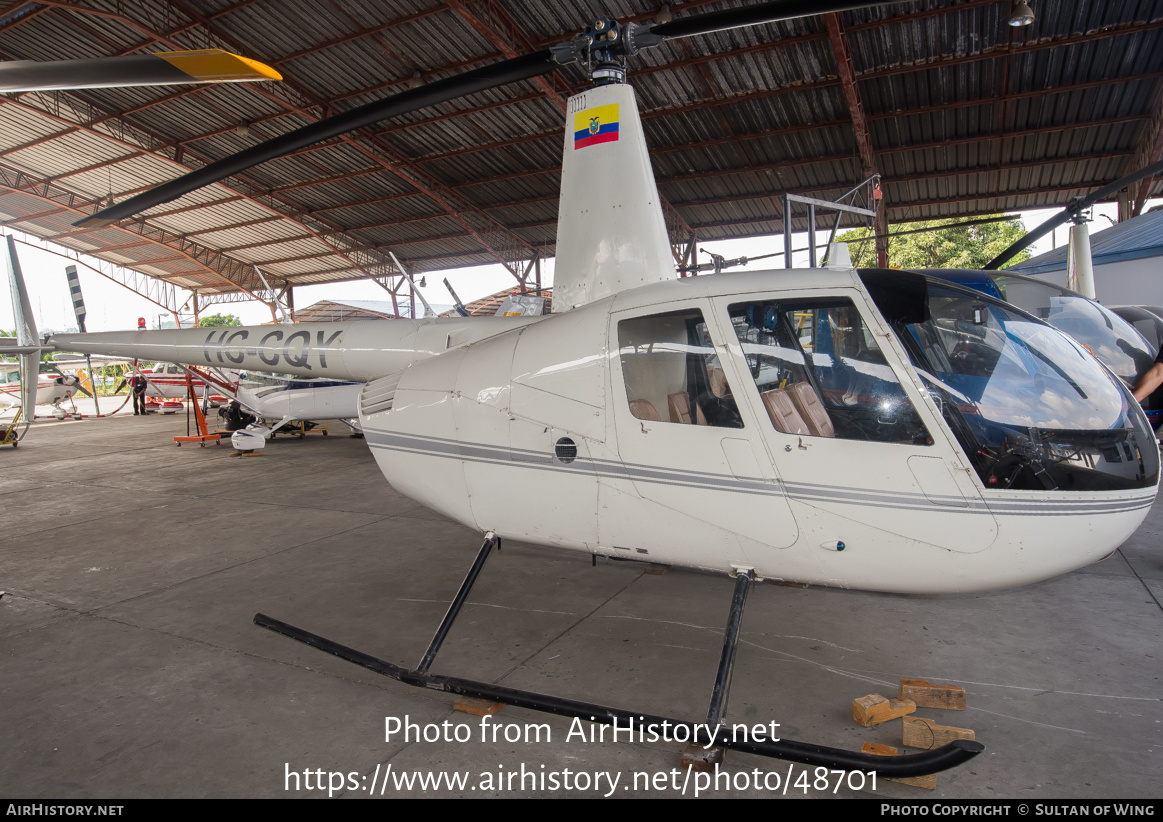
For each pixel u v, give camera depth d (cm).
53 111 1600
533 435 285
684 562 271
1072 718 244
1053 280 1030
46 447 1167
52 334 682
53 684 292
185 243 2375
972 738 220
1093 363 254
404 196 1905
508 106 1437
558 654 309
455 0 1078
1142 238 968
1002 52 1108
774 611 353
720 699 229
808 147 1454
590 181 301
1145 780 208
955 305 246
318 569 450
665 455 256
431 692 280
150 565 470
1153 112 1227
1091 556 233
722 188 1658
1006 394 232
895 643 311
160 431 1388
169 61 322
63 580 441
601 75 297
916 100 1267
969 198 1592
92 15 1238
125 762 232
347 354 544
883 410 229
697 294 258
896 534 229
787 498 238
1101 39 1075
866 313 234
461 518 323
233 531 561
